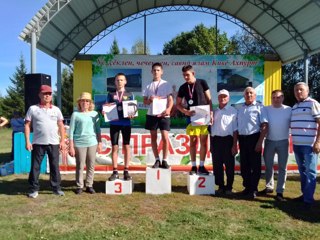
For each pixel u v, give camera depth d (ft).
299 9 47.70
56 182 21.03
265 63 58.75
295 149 19.71
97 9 53.11
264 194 21.65
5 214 17.22
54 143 20.81
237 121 21.50
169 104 21.36
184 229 15.51
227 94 21.62
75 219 16.60
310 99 19.34
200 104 21.33
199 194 21.35
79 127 21.39
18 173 28.66
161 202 19.52
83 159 21.44
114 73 57.57
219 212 17.79
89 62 57.72
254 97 21.12
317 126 19.07
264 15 55.62
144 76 57.47
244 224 16.17
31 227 15.57
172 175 27.99
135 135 29.12
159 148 28.81
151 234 14.92
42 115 20.48
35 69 36.83
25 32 36.70
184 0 58.90
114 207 18.49
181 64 57.47
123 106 21.15
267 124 20.68
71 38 55.16
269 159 21.29
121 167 28.89
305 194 19.40
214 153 22.18
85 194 21.20
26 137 20.44
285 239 14.61
